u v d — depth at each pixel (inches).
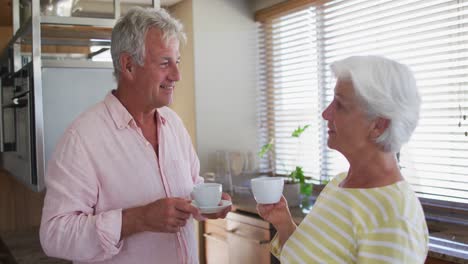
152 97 56.9
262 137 155.0
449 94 98.7
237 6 149.7
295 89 141.5
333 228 43.2
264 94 153.8
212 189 51.7
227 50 148.3
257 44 153.4
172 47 56.6
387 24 111.3
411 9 106.3
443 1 99.3
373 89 41.3
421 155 104.2
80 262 56.8
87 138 55.1
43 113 87.3
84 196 53.9
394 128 41.3
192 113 145.4
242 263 112.3
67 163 53.7
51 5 85.1
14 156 105.3
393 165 43.5
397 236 38.4
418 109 42.1
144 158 57.8
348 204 43.0
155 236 57.2
